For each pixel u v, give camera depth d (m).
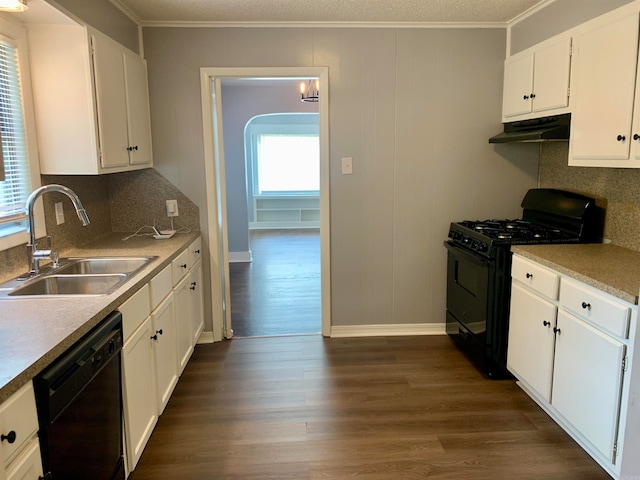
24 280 2.13
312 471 2.15
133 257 2.57
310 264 6.39
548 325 2.41
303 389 2.90
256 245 7.81
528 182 3.64
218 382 2.99
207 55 3.34
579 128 2.54
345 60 3.40
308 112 6.36
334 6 2.99
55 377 1.35
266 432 2.45
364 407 2.69
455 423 2.52
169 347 2.62
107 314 1.75
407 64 3.44
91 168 2.45
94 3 2.51
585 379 2.13
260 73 3.38
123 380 1.93
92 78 2.40
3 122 2.14
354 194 3.58
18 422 1.20
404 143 3.53
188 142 3.44
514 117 3.32
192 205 3.51
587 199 2.94
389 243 3.66
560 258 2.44
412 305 3.76
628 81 2.15
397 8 3.04
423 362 3.26
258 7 2.98
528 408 2.66
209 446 2.33
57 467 1.40
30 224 2.16
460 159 3.58
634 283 1.96
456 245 3.44
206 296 3.62
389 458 2.23
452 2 2.93
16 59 2.24
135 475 2.12
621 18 2.19
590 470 2.13
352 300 3.72
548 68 2.84
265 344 3.61
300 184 9.63
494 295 2.89
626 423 1.87
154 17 3.17
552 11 2.84
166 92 3.37
